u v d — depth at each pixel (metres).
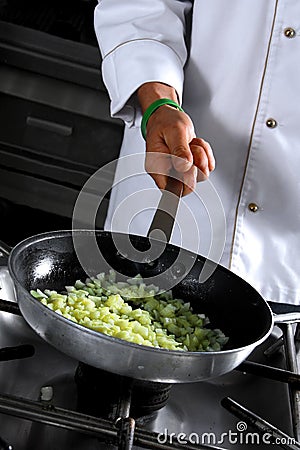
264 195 1.42
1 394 0.84
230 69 1.38
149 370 0.86
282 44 1.34
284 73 1.35
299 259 1.44
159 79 1.29
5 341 1.01
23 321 1.04
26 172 2.42
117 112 1.34
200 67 1.40
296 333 1.15
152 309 1.10
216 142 1.42
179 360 0.85
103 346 0.85
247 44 1.36
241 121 1.40
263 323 1.00
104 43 1.41
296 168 1.39
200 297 1.12
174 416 0.94
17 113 2.35
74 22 2.28
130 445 0.80
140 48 1.34
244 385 1.02
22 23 2.25
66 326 0.86
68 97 2.29
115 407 0.92
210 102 1.41
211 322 1.10
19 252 0.99
